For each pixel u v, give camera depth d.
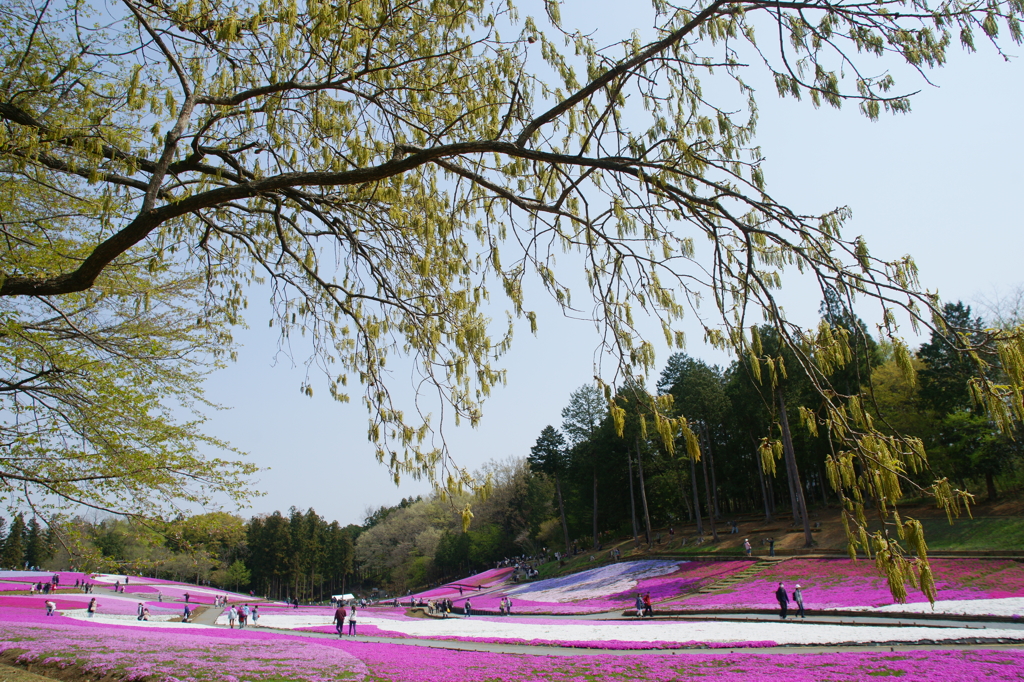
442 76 6.47
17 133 5.45
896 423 33.66
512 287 4.88
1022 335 2.62
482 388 5.85
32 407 7.24
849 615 19.55
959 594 19.84
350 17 5.19
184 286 8.48
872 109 3.54
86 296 7.55
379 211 6.81
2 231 6.67
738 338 3.57
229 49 6.23
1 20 6.45
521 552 78.44
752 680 10.26
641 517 60.00
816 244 3.38
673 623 22.12
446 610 37.25
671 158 4.04
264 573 84.75
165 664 12.88
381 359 6.64
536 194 5.70
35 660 13.41
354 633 24.95
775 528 39.12
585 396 54.34
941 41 3.33
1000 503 30.00
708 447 43.41
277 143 6.36
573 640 18.67
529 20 5.16
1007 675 9.32
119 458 7.00
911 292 3.00
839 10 3.41
